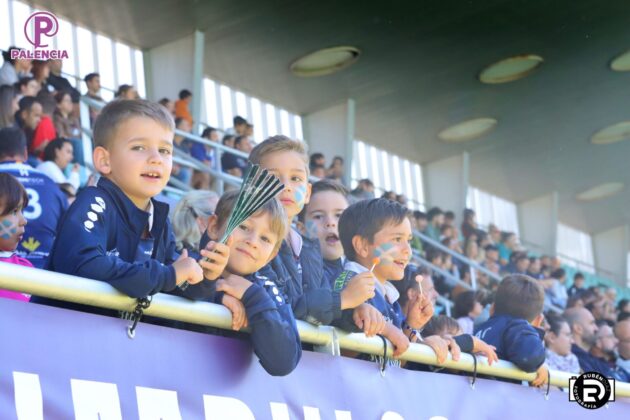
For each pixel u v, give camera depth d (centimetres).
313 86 1669
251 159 381
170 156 283
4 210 371
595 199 2453
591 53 1634
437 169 2064
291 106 1730
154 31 1423
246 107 1639
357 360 324
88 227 256
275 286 301
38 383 224
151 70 1463
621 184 2353
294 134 1742
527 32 1540
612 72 1712
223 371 271
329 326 318
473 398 380
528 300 438
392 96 1741
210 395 265
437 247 1513
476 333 436
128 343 248
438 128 1908
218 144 1157
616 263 2734
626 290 2580
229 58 1536
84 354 237
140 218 272
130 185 273
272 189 265
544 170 2200
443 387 365
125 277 245
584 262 2639
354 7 1405
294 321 290
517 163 2153
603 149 2106
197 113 1435
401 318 396
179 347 261
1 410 215
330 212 443
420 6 1420
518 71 1678
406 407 340
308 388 301
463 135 1955
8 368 220
